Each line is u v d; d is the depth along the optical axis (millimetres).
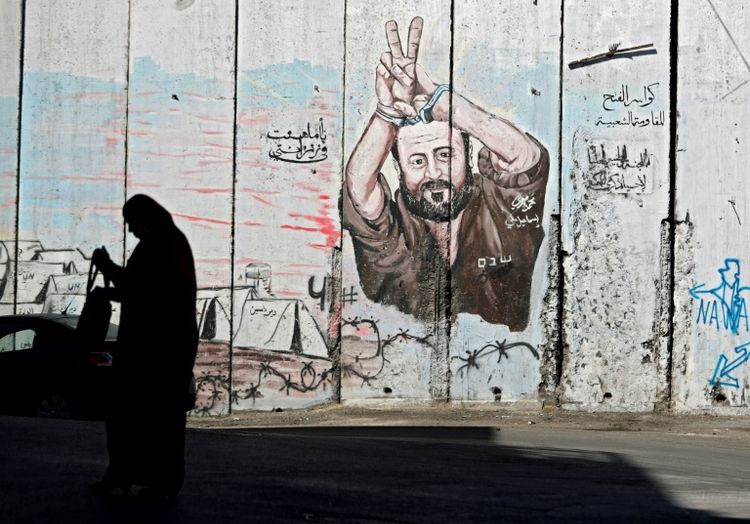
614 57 18172
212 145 18406
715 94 18094
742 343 17938
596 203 18109
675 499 7957
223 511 6559
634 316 18031
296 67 18375
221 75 18422
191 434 11430
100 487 7035
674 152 18094
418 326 18141
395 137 18266
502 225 18172
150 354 6898
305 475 8406
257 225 18328
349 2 18375
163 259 6984
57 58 18703
